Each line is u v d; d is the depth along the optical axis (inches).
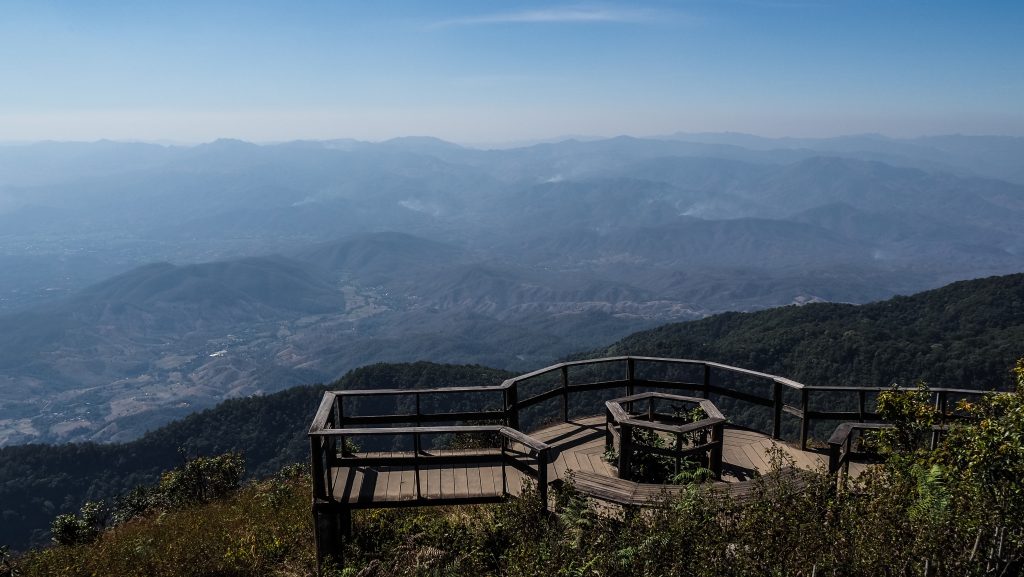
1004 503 171.0
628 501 243.9
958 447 192.1
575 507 241.6
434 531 287.4
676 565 185.2
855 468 323.3
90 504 560.4
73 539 500.7
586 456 338.0
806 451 340.2
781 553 181.0
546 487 265.3
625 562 192.5
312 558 302.4
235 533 351.6
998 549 172.7
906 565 171.8
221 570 304.8
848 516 192.2
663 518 209.9
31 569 345.4
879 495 202.1
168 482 642.8
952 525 175.2
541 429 384.8
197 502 561.0
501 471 316.2
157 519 462.3
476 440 488.7
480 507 313.0
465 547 262.5
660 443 328.5
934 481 187.8
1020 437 168.2
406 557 262.1
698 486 235.6
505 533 261.4
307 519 357.4
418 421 347.6
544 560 216.8
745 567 179.0
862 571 171.8
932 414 245.3
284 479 562.3
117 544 371.9
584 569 199.2
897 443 253.3
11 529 2645.2
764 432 380.2
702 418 329.1
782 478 237.9
